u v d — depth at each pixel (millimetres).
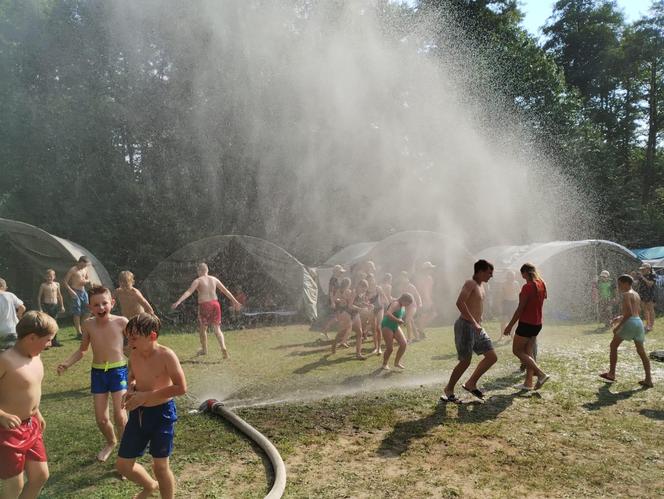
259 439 4742
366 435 5035
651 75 42000
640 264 15766
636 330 6746
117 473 4188
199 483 3986
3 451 3076
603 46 41500
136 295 6438
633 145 43250
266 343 9750
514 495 3801
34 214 21422
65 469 4281
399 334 7910
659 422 5398
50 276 11172
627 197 32875
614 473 4168
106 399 4492
